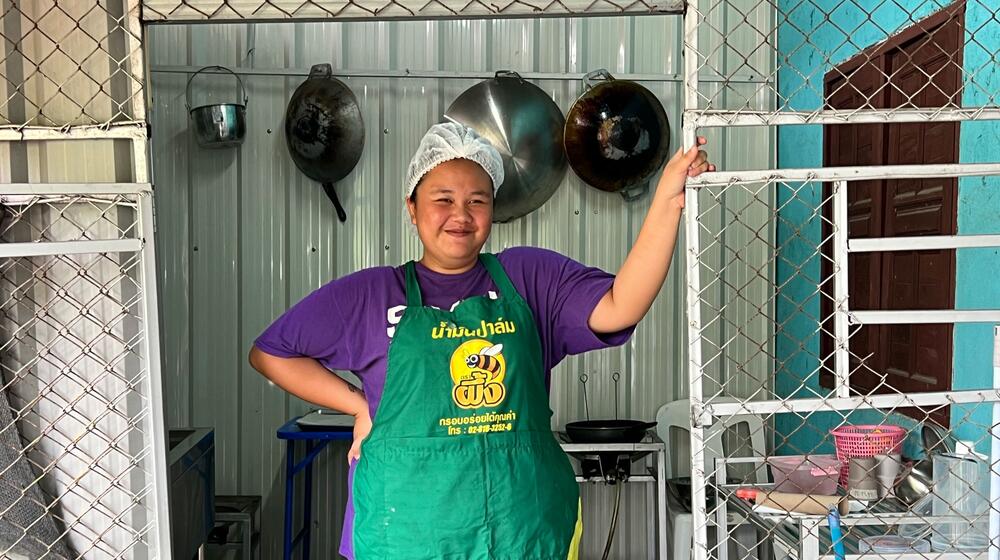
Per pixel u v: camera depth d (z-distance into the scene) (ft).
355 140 11.96
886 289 9.80
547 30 12.72
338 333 5.67
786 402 5.39
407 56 12.59
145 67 5.57
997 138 7.22
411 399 5.29
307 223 12.57
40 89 5.68
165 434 5.53
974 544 6.33
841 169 5.23
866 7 9.84
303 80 12.48
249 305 12.53
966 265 7.85
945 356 8.20
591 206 12.89
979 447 7.43
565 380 13.05
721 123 5.25
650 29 12.82
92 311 5.80
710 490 10.96
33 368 5.85
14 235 5.77
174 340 12.46
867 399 5.38
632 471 12.99
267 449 12.62
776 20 12.78
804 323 11.84
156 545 5.50
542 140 11.91
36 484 5.78
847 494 6.79
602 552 13.01
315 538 12.66
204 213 12.46
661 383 13.08
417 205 5.72
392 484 5.26
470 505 5.21
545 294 5.74
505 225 12.84
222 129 11.73
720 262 12.91
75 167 5.70
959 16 7.84
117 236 5.74
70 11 5.65
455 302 5.63
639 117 11.89
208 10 5.48
